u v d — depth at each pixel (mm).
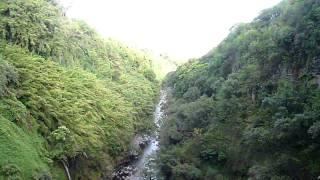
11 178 19656
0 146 21031
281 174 18844
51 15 38281
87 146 27391
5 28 31594
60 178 23812
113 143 32375
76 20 51719
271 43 26406
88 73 37281
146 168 32281
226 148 25875
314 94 20547
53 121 26672
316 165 18203
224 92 30688
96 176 27891
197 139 28688
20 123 23953
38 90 27250
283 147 20266
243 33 38688
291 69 24156
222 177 23859
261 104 24641
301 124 18922
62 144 25141
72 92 30438
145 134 42969
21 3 34250
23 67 28344
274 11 35219
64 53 36906
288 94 21438
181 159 27859
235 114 27656
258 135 21188
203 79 41156
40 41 33438
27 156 21875
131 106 41844
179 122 35406
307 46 22781
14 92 25422
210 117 31172
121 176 32344
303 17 24047
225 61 37281
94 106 31594
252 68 28344
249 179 20578
